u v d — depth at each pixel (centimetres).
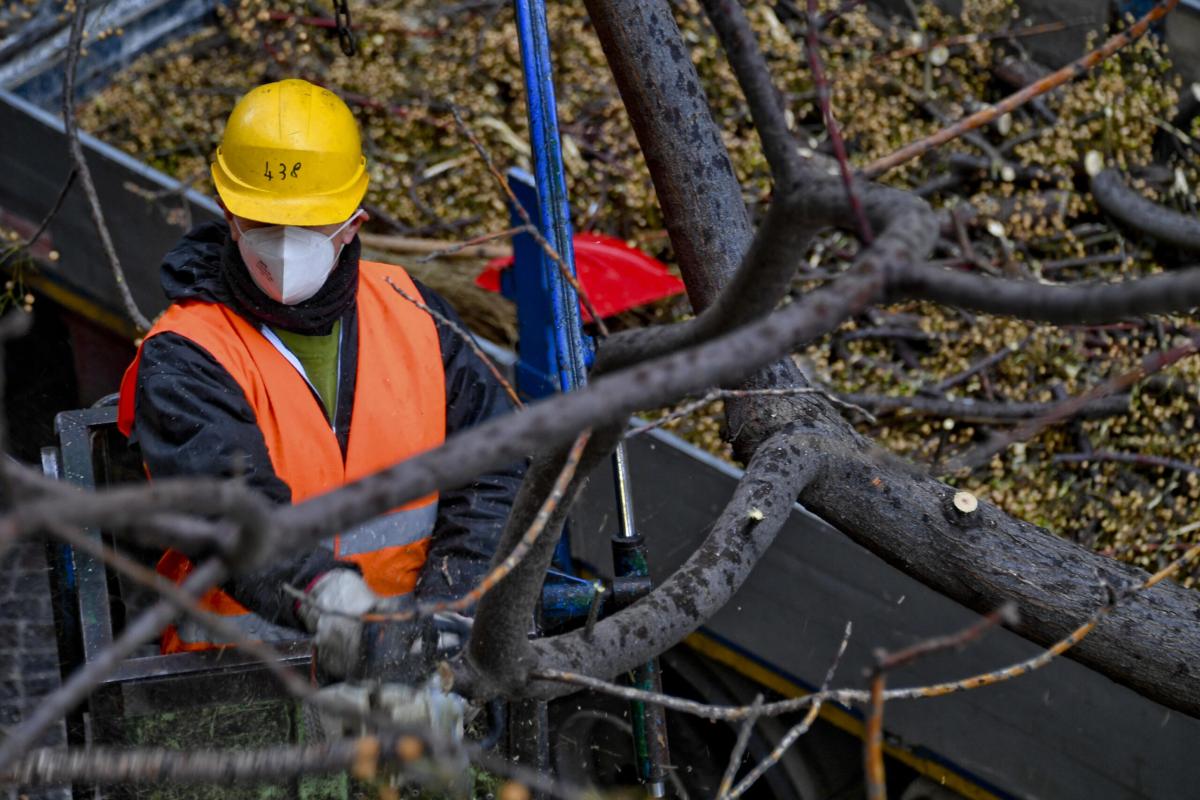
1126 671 421
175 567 443
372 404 452
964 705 608
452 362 471
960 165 924
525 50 461
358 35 1044
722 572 389
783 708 288
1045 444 788
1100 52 316
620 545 464
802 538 619
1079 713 588
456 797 380
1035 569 426
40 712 170
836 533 611
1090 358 816
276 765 224
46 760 228
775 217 223
